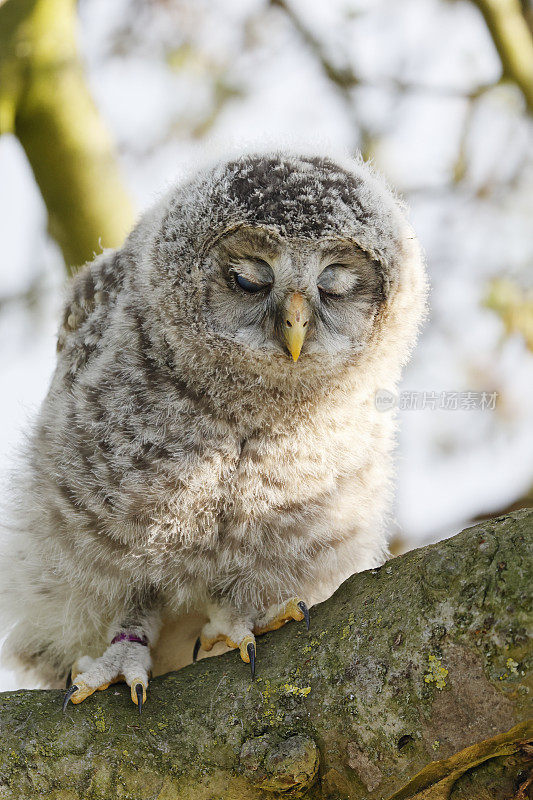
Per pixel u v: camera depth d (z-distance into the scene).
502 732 4.88
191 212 7.24
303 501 7.12
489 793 5.09
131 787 5.27
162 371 7.02
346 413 7.24
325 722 5.25
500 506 9.20
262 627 6.39
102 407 6.96
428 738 5.02
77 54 10.33
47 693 5.76
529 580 4.84
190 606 7.43
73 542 7.09
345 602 5.65
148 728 5.45
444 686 4.97
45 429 7.37
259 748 5.23
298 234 6.94
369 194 7.39
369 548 7.92
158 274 7.20
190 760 5.33
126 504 6.82
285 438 7.05
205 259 7.11
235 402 7.00
